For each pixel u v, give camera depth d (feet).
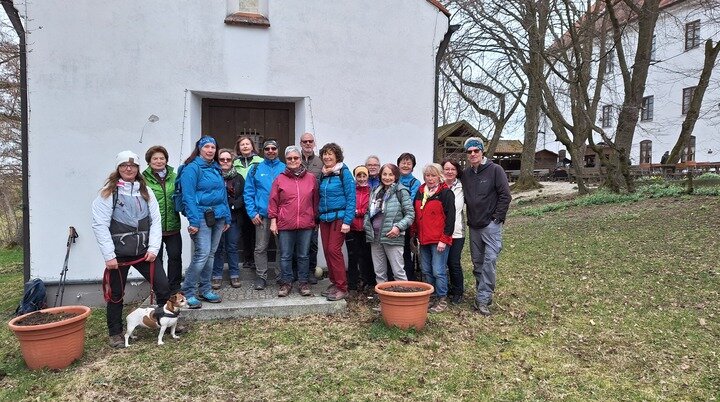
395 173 16.14
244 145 18.07
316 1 18.81
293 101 19.65
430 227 16.21
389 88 19.81
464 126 70.54
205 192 14.70
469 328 15.03
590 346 13.96
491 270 16.20
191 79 17.81
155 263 13.60
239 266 19.72
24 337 11.53
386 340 13.74
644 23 43.01
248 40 18.28
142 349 13.06
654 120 89.81
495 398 10.89
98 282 17.02
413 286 15.02
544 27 43.68
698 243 24.38
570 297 18.56
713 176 43.11
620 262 22.97
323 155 15.98
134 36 17.17
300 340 13.69
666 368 12.53
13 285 25.31
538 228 34.47
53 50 16.51
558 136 51.78
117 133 17.15
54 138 16.62
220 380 11.42
